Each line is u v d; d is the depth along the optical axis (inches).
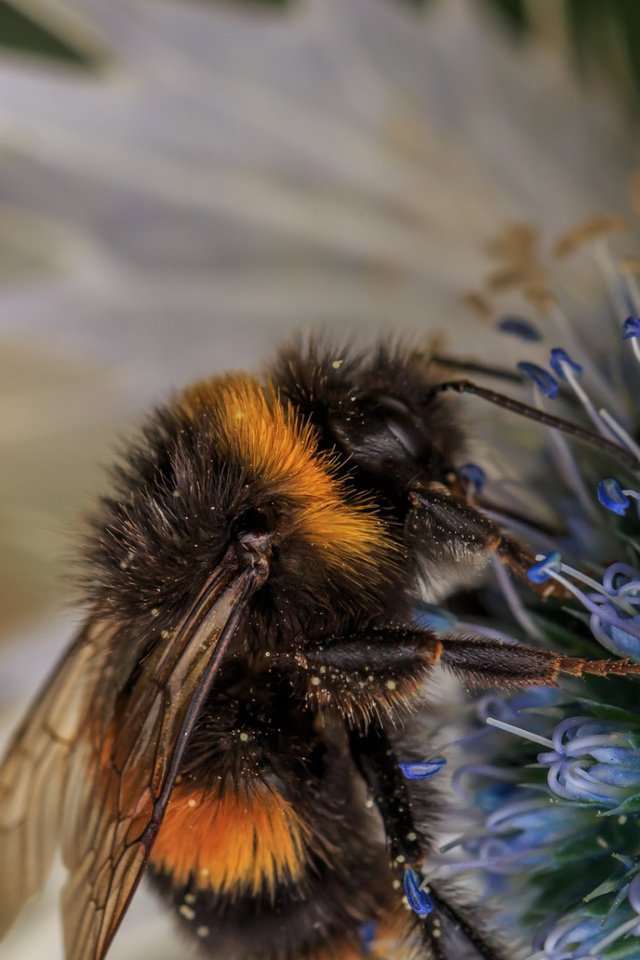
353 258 5.4
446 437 4.4
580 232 4.9
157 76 5.4
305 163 5.4
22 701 5.4
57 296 5.4
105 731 4.3
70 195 5.4
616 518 4.4
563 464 4.5
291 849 4.4
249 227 5.4
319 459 4.3
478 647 4.3
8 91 5.4
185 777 4.3
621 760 4.3
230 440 4.3
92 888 4.3
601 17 5.4
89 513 4.6
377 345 4.6
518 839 4.4
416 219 5.4
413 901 4.3
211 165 5.4
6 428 5.5
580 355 4.7
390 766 4.4
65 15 5.4
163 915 4.7
